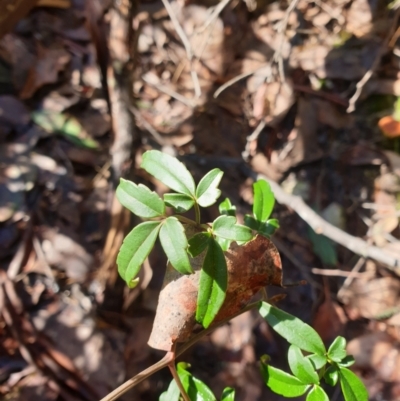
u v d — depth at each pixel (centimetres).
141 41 50
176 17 51
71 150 43
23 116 44
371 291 43
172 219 15
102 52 43
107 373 36
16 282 38
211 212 43
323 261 44
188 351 39
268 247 18
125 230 39
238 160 45
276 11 52
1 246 39
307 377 18
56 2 49
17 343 36
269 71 47
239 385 38
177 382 17
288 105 48
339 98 49
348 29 52
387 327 42
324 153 48
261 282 18
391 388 39
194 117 47
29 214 40
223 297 15
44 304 38
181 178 17
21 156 42
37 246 39
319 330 41
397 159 47
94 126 45
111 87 43
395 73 50
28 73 45
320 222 40
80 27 49
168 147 44
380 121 48
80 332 37
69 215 41
